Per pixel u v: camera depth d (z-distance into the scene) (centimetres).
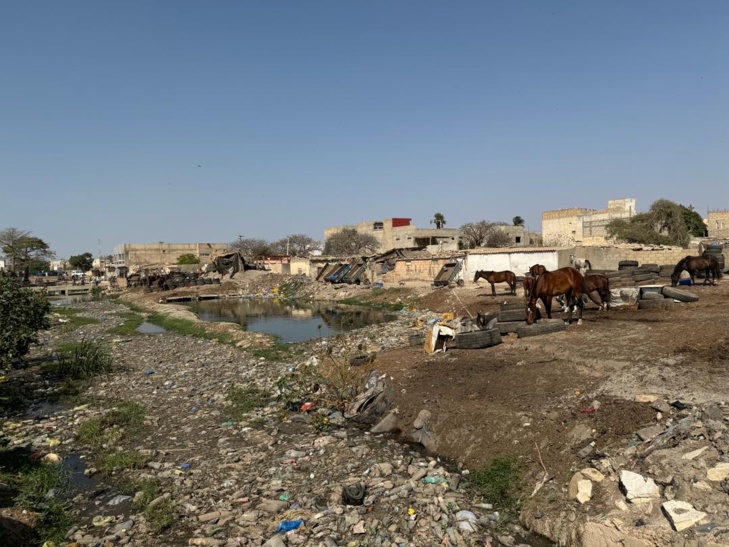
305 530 694
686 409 804
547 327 1434
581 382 1016
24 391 1528
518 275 3519
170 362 1959
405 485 811
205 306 4647
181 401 1391
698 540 547
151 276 6575
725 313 1382
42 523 745
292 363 1775
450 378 1195
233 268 6944
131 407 1318
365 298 4131
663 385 905
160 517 746
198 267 8869
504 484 797
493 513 738
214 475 901
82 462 1000
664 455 705
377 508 754
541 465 804
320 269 5684
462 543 661
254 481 870
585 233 6888
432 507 739
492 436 918
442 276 3772
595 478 716
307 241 10631
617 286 2345
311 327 2961
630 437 788
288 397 1323
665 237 4947
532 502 734
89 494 852
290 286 5612
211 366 1841
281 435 1095
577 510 683
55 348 2316
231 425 1171
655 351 1077
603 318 1556
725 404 783
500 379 1121
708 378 886
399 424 1098
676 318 1402
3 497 804
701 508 593
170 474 906
